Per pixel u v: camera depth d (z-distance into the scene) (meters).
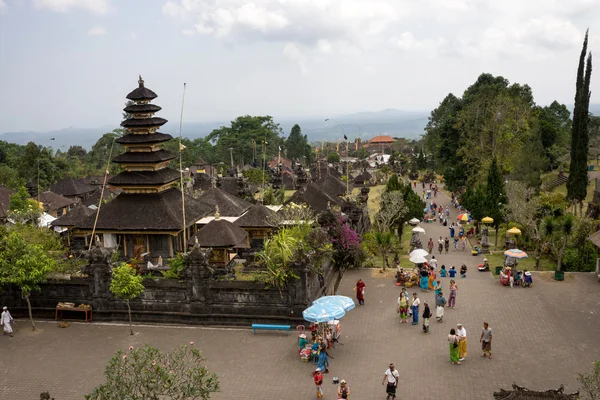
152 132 49.97
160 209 47.25
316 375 24.20
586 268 45.53
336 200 65.31
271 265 33.12
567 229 45.28
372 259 52.03
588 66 65.44
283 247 33.31
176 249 47.91
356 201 69.06
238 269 43.06
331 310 28.81
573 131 67.31
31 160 117.75
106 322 35.25
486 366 27.25
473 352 29.02
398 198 61.91
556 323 32.75
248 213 51.12
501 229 67.25
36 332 33.69
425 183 138.62
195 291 34.16
